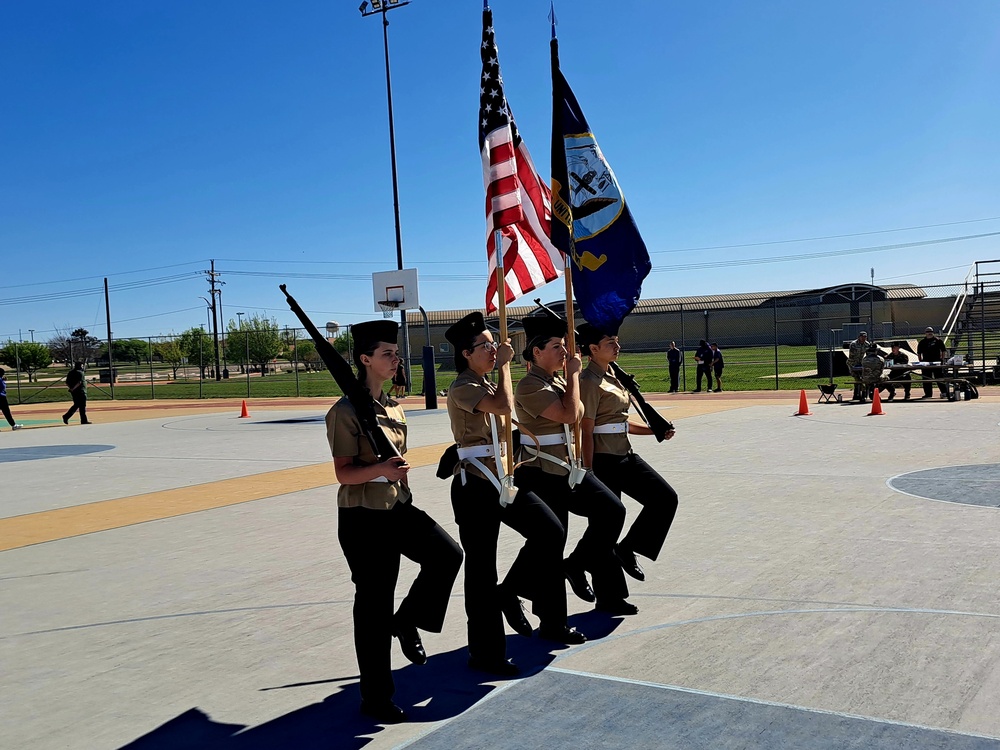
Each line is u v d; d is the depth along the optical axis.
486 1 5.24
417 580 4.50
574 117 5.73
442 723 3.99
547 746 3.67
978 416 16.30
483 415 4.88
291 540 8.08
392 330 4.50
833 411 18.67
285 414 26.39
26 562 7.70
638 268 5.83
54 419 28.62
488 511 4.78
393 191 31.00
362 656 4.11
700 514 8.32
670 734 3.72
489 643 4.60
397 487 4.39
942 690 4.05
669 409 20.73
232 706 4.29
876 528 7.45
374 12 30.44
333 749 3.77
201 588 6.54
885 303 55.34
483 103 5.23
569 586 6.27
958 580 5.83
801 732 3.68
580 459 5.28
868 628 4.95
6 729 4.11
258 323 70.88
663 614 5.40
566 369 5.10
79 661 5.05
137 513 9.89
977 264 25.16
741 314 60.28
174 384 54.94
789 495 9.09
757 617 5.25
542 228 5.88
